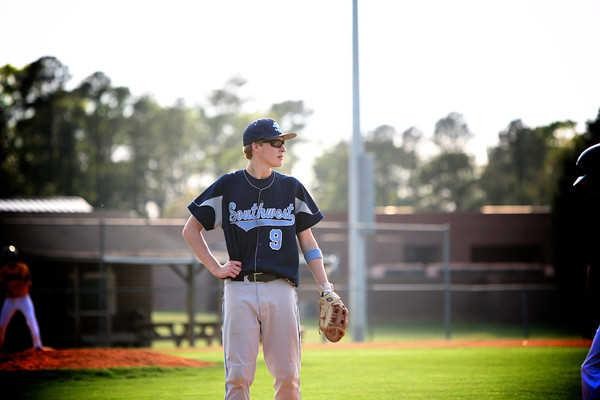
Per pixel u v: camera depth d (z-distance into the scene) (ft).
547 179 602.03
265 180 49.73
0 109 556.51
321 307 49.80
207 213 49.16
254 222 48.73
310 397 78.69
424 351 135.44
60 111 611.06
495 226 338.34
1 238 211.82
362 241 193.16
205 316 319.06
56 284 196.65
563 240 256.32
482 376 94.38
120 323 205.77
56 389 85.30
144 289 174.50
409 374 97.71
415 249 341.00
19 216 286.05
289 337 48.37
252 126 49.47
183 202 620.08
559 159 274.16
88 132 635.25
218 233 295.07
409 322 285.23
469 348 141.79
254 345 47.98
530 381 89.10
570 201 252.62
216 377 94.73
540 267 289.12
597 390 50.72
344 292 299.38
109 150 645.10
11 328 148.56
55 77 610.24
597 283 53.42
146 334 191.83
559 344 151.02
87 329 199.11
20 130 596.29
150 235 235.20
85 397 80.02
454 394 79.87
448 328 187.93
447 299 188.75
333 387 86.02
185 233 49.47
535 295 279.28
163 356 106.83
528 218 337.11
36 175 582.76
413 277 287.07
